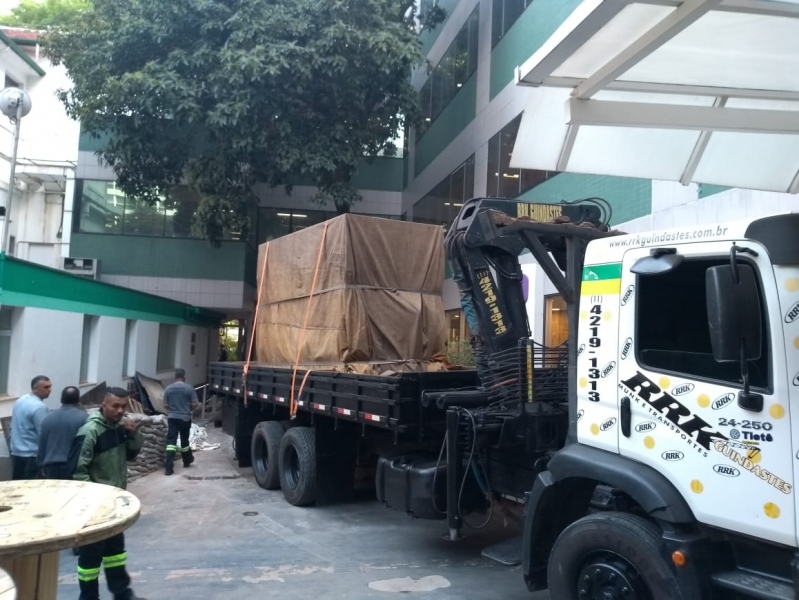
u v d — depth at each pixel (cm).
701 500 360
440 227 921
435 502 607
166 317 1922
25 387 1076
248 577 584
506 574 595
